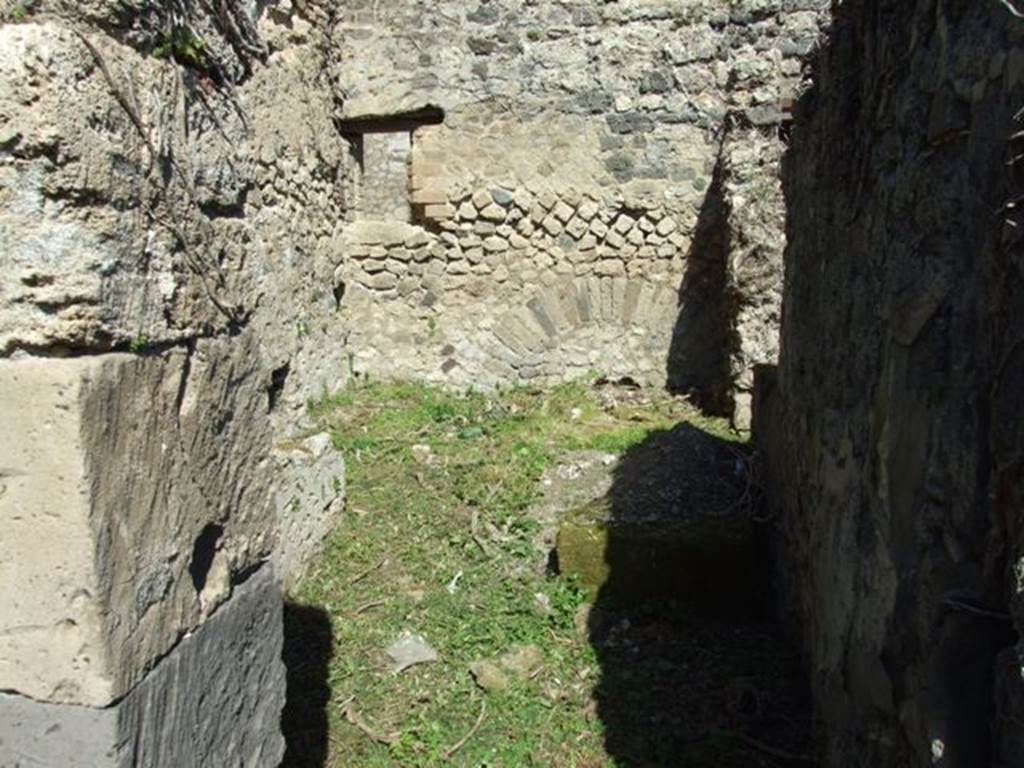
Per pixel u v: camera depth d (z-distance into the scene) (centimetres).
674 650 362
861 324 248
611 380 703
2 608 148
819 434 304
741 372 590
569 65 681
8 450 145
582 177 691
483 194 690
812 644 314
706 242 689
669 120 683
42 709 150
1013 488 154
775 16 636
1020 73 156
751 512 420
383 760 301
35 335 144
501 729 318
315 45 612
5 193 141
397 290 698
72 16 148
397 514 474
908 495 200
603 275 702
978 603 166
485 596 403
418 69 675
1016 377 153
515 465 521
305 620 384
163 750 163
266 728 204
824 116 309
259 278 496
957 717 171
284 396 550
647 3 670
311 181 604
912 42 210
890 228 221
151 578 160
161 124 170
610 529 406
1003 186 161
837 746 260
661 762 297
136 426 156
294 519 412
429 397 672
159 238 167
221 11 204
